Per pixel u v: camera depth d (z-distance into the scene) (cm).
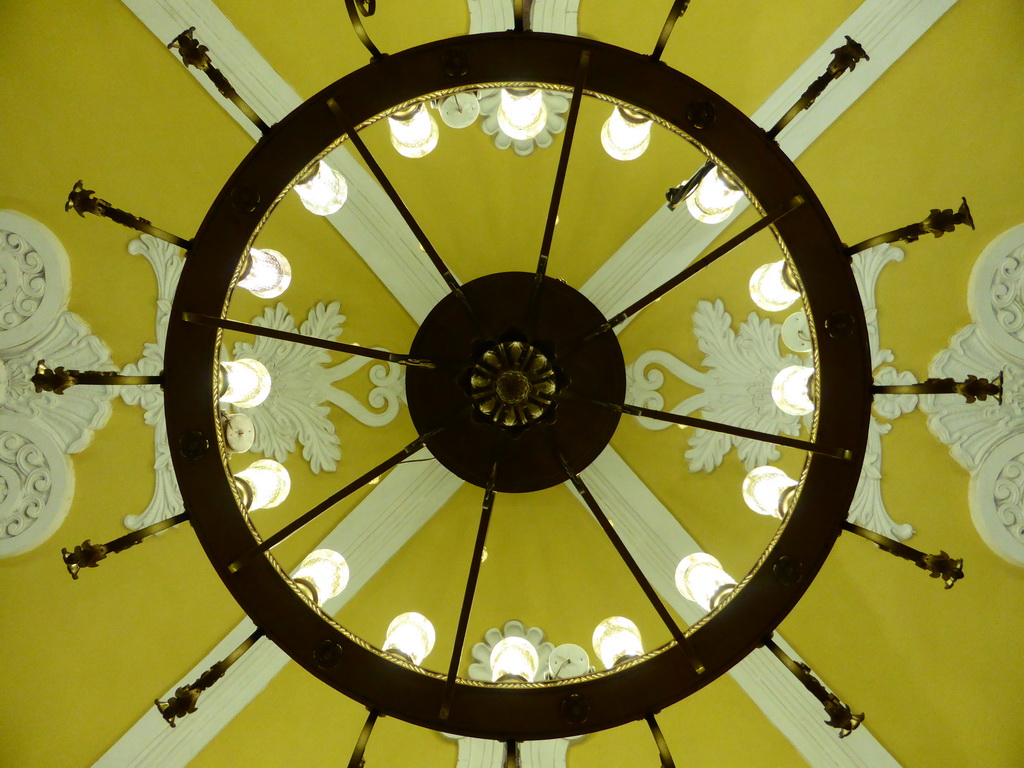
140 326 311
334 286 316
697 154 310
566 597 314
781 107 309
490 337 192
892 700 305
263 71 304
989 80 303
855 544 314
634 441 317
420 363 184
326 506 164
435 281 318
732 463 312
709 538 313
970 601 306
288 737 303
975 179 308
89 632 303
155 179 310
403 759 302
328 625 158
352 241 313
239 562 154
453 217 318
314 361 310
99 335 308
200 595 309
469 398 196
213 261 156
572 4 304
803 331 213
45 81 299
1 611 300
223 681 302
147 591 306
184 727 298
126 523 307
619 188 315
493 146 312
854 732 302
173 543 309
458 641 154
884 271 315
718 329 314
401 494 311
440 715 150
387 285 317
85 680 301
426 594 314
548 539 317
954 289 312
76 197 150
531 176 316
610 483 315
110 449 307
